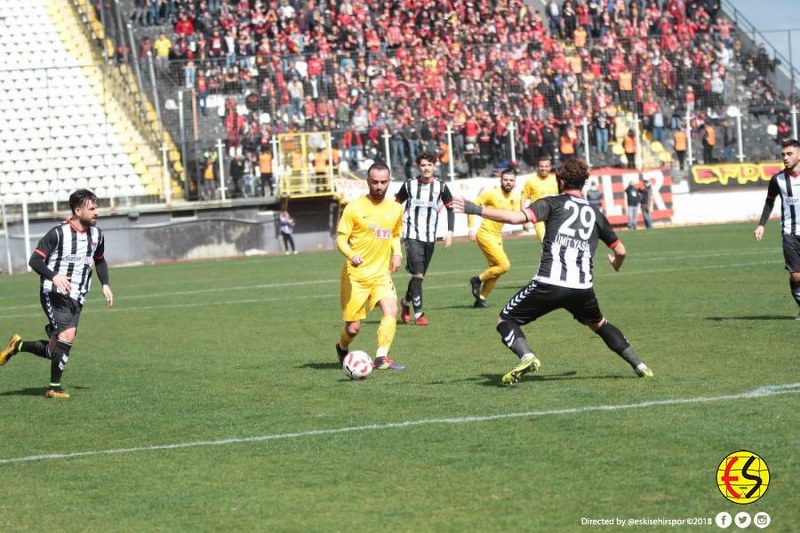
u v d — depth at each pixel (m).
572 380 22.86
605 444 16.92
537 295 21.64
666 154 103.44
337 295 47.25
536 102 98.69
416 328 34.28
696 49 105.69
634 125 101.50
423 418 19.67
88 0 104.00
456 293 45.53
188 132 95.94
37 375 28.39
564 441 17.27
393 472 16.02
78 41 102.88
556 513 13.66
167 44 101.44
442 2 109.00
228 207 92.88
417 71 98.69
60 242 24.12
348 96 96.75
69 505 15.20
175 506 14.84
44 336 38.03
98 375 27.75
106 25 102.50
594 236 21.70
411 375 24.78
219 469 16.80
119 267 85.50
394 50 99.31
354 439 18.27
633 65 102.31
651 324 31.50
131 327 38.72
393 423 19.36
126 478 16.56
